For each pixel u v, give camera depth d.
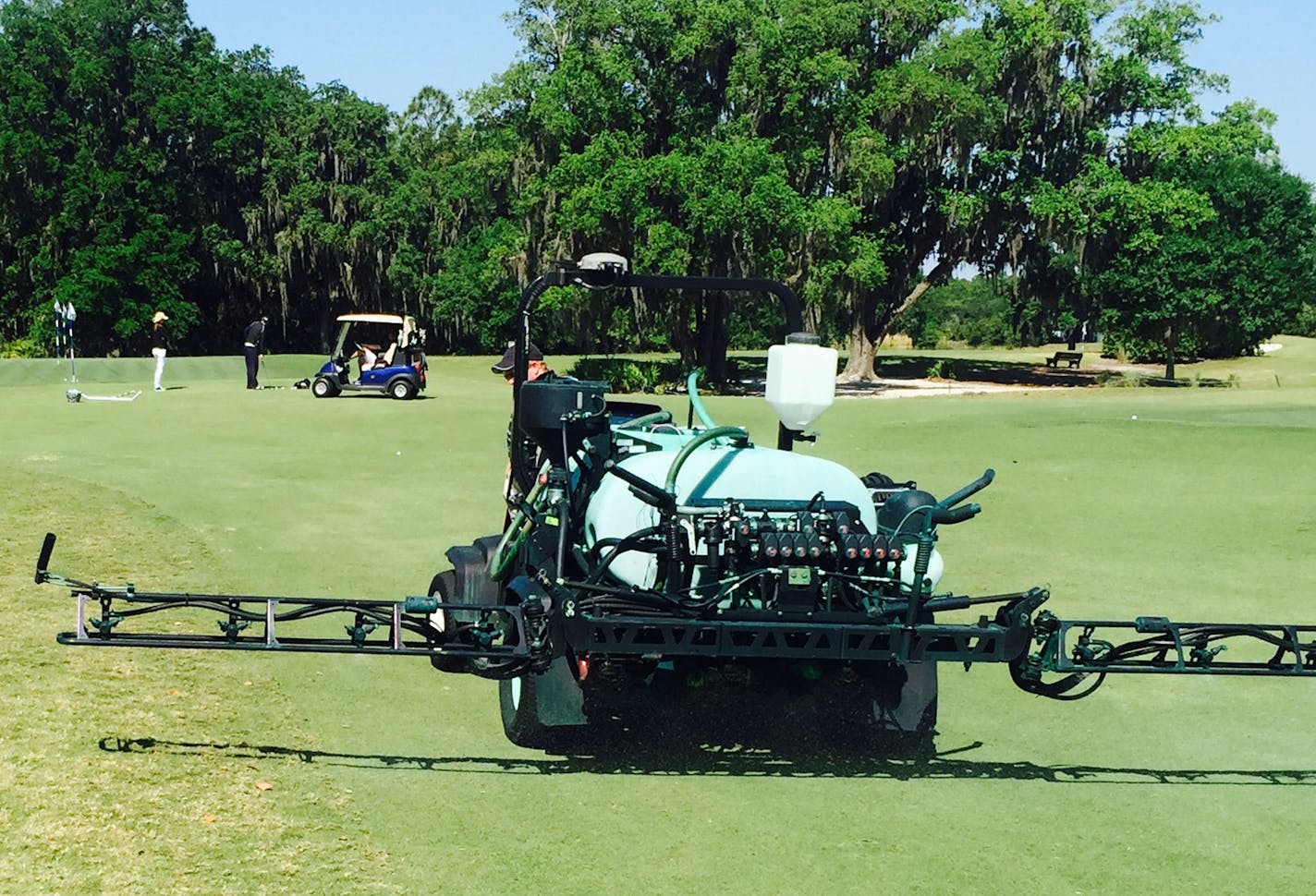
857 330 49.41
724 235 36.34
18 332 62.44
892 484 6.62
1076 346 85.56
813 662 5.80
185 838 4.68
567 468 5.79
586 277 6.44
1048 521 13.00
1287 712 7.05
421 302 66.88
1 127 59.78
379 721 6.38
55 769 5.25
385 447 18.86
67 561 9.65
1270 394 34.75
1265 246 49.75
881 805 5.47
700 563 5.22
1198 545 11.77
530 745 6.12
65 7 63.06
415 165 75.94
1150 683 7.59
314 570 9.98
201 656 7.29
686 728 6.42
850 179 40.66
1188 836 5.19
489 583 6.78
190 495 13.63
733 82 39.62
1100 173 46.12
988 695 7.32
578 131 40.00
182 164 65.31
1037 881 4.69
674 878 4.60
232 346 68.81
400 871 4.54
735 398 34.16
